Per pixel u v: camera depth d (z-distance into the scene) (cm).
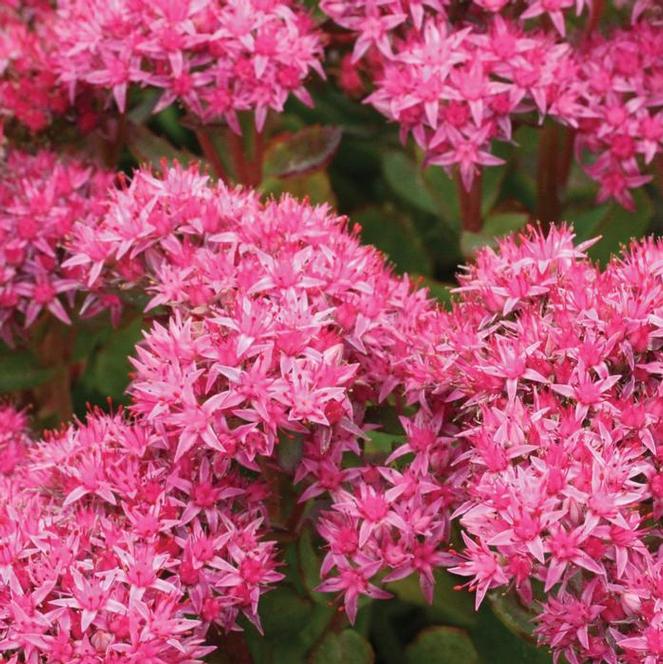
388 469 56
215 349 55
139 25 61
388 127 68
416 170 68
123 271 58
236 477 56
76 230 61
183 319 57
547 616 54
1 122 63
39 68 63
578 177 66
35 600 55
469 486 55
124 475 56
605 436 54
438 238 69
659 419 55
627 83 62
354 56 61
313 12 62
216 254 57
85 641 54
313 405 55
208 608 55
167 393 55
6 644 54
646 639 54
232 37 61
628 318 56
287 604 57
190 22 60
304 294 56
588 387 55
